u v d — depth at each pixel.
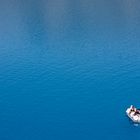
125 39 41.69
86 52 38.97
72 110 28.69
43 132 26.50
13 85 33.09
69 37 43.84
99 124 26.86
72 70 35.06
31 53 39.72
